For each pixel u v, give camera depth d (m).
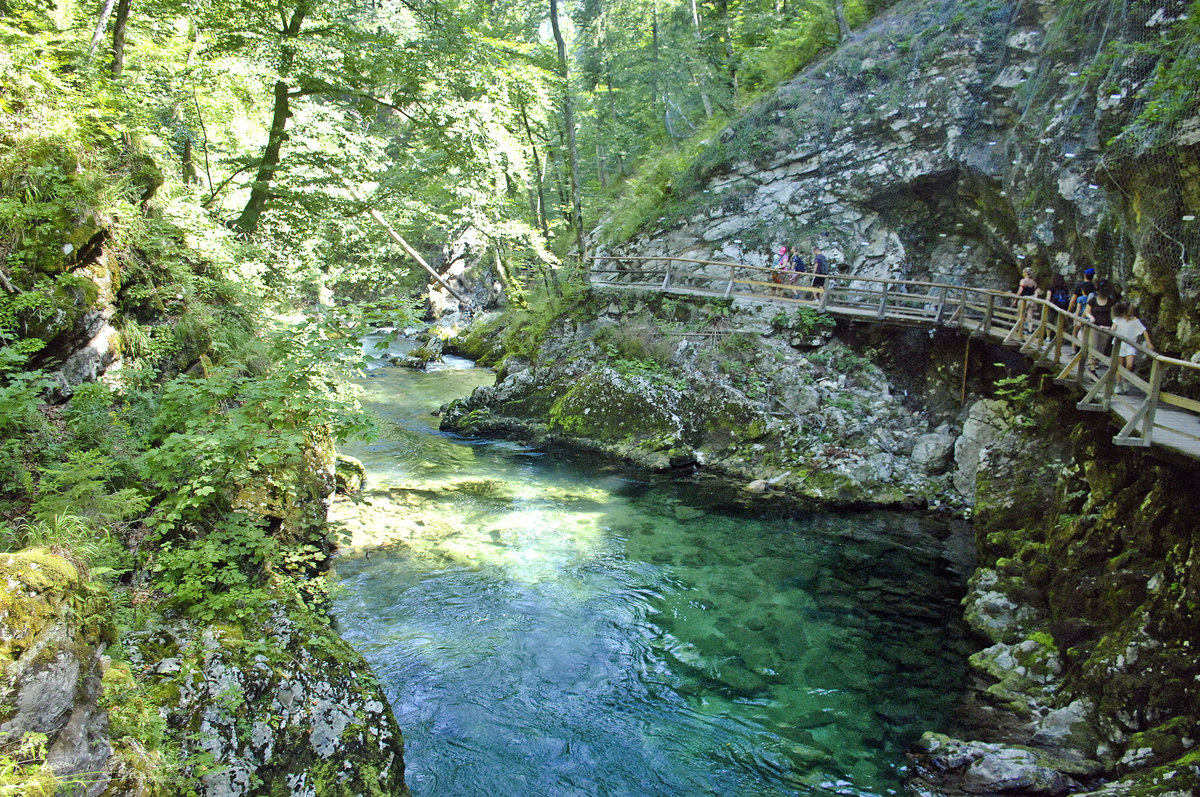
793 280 16.91
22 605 3.04
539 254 18.33
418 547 9.55
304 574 8.12
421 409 18.12
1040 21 13.95
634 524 10.88
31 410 5.41
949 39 15.49
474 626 7.66
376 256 17.70
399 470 12.91
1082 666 6.20
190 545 5.73
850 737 6.01
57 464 5.48
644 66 26.12
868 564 9.62
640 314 17.38
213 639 4.80
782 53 21.62
